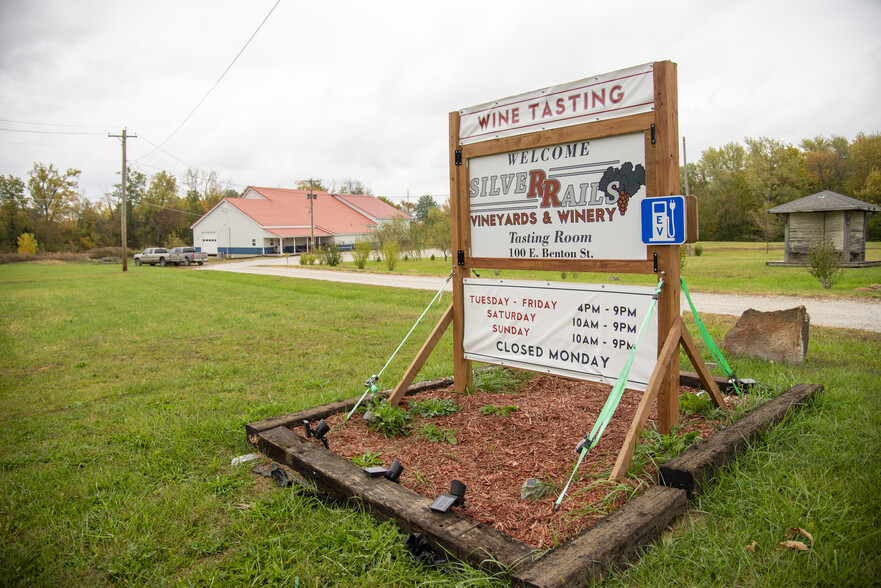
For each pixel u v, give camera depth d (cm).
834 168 5862
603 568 242
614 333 425
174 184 9231
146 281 2791
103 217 8494
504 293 500
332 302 1597
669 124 378
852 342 800
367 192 11950
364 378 684
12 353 969
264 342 989
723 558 253
